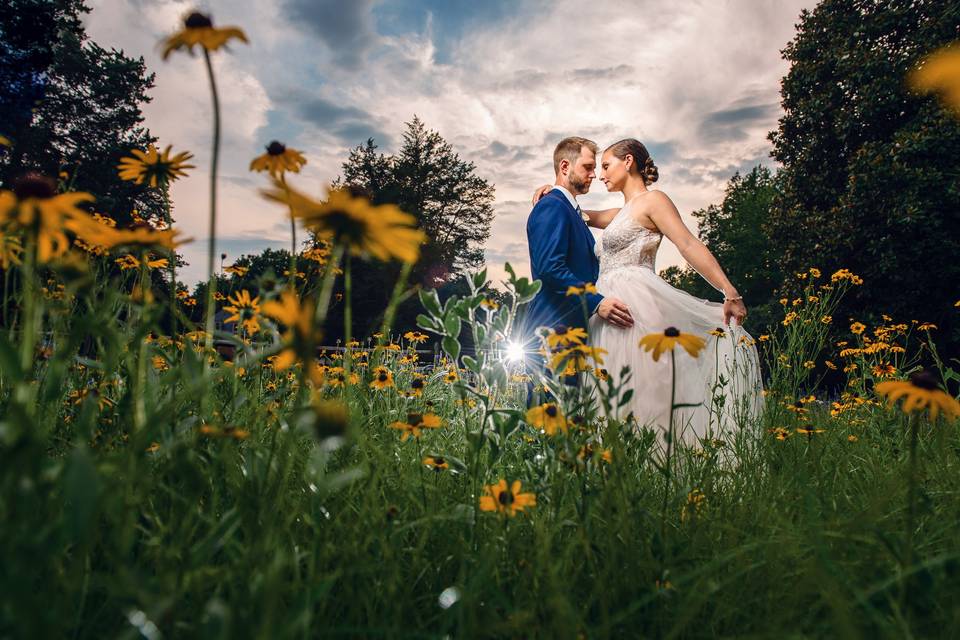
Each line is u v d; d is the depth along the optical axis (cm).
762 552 103
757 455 205
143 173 116
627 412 168
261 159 115
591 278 332
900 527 130
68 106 2295
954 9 1214
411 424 134
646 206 338
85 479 52
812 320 355
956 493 139
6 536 48
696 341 118
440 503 122
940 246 1125
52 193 76
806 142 1459
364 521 94
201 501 105
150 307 82
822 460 195
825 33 1448
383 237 66
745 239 2920
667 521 125
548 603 79
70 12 2028
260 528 76
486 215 3753
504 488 105
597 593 87
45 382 107
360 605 80
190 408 106
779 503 142
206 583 70
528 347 189
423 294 150
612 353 308
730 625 88
